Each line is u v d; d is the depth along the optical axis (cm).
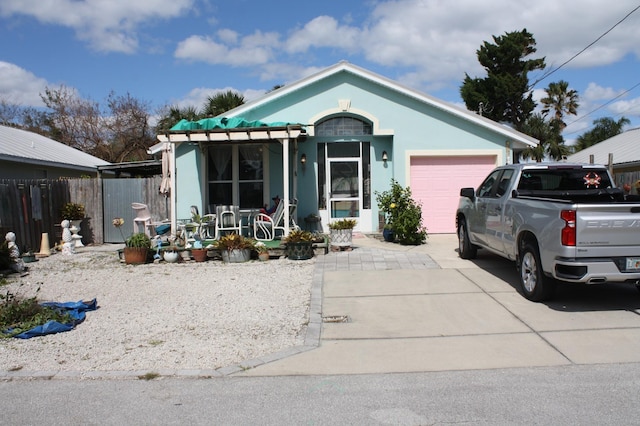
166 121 3166
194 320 684
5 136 1895
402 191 1246
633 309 686
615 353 535
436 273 912
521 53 3544
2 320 655
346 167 1416
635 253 636
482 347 563
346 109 1367
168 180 1357
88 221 1516
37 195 1305
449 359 531
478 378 480
